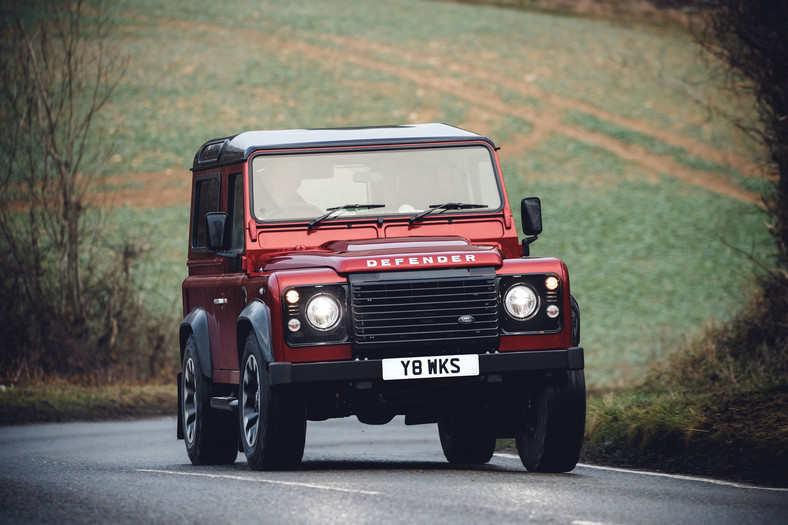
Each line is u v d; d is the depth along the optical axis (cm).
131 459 2775
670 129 13350
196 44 14400
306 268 2134
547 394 2155
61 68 5438
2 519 1606
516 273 2134
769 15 3541
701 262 9825
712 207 11375
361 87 13675
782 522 1565
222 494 1797
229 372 2394
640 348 7169
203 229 2664
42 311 5112
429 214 2345
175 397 4862
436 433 3900
